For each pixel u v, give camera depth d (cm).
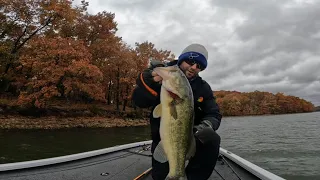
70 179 254
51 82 2114
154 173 225
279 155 1330
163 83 183
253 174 272
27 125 1930
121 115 2817
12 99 2250
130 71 2952
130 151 406
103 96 2523
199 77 228
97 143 1405
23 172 271
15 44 2338
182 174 180
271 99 8906
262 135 2278
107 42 2852
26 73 2334
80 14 2769
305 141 1805
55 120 2131
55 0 2386
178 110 180
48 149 1159
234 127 3309
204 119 215
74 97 2816
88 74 2153
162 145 184
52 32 2477
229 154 372
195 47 216
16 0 2216
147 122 2844
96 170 291
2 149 1116
